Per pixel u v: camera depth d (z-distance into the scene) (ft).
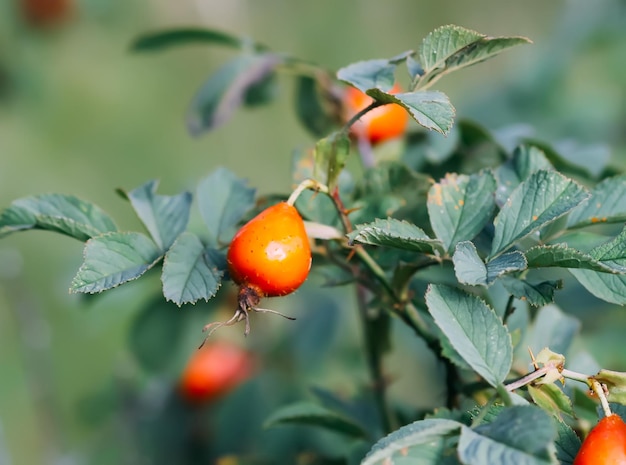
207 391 1.36
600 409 0.83
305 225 0.91
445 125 0.82
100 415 1.44
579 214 0.93
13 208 0.93
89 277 0.86
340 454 1.27
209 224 0.95
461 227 0.89
